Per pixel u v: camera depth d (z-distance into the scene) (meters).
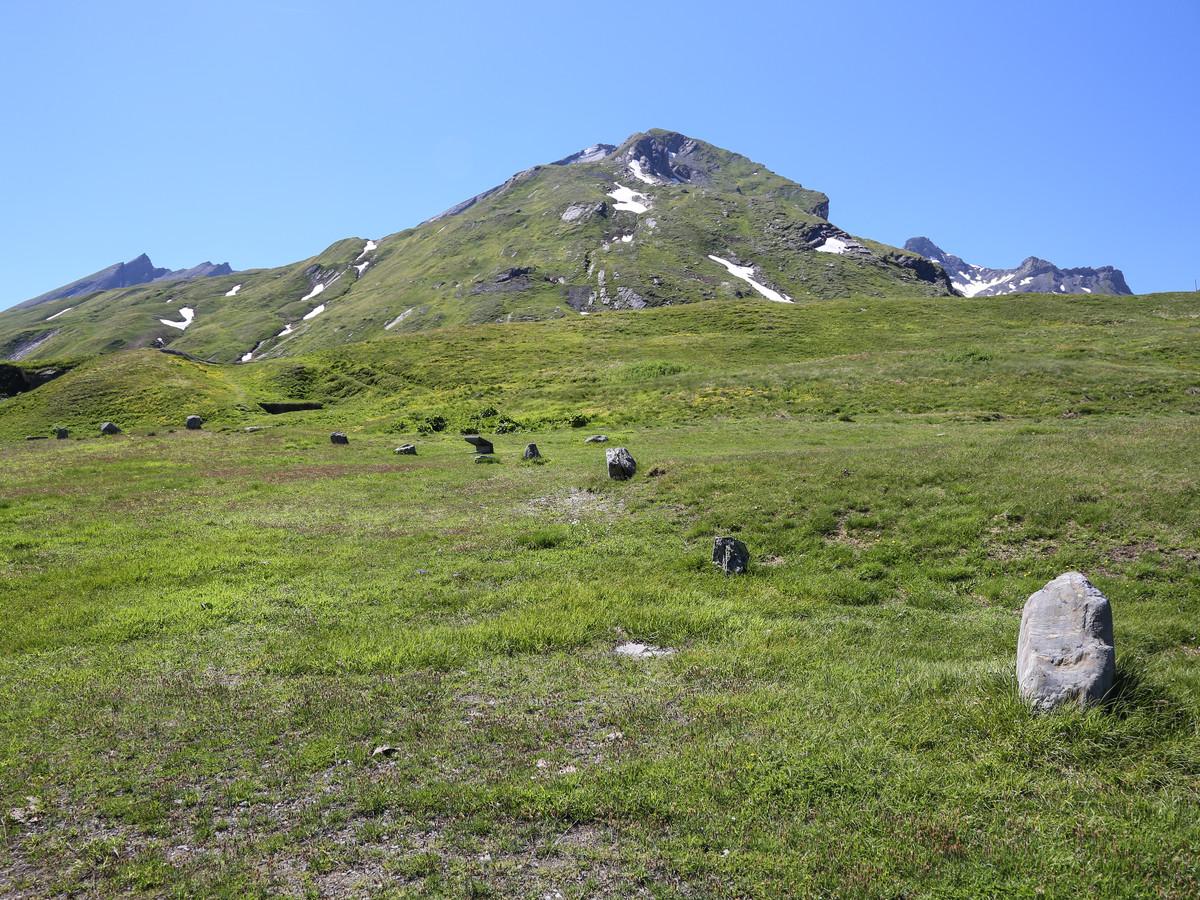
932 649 13.49
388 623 15.81
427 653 13.75
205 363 99.38
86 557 21.38
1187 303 98.25
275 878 7.60
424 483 33.97
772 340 90.50
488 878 7.43
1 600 17.62
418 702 11.84
